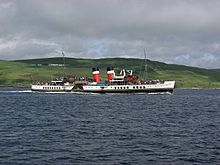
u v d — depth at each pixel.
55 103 152.12
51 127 69.31
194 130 66.25
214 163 39.91
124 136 58.31
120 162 40.22
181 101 178.25
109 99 182.50
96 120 83.69
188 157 42.72
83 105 139.50
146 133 61.94
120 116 94.75
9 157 42.09
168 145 50.22
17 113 102.62
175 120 84.81
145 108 125.81
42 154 43.78
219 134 61.12
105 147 48.53
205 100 197.75
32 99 185.38
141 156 43.16
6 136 57.09
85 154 43.97
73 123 76.75
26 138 55.31
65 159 41.31
